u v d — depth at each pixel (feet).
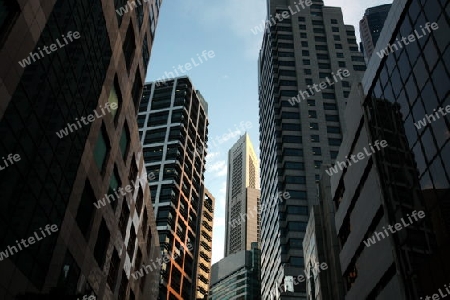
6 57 58.80
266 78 421.59
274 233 316.19
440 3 78.02
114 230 112.88
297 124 342.44
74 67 83.10
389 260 92.73
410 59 89.25
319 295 149.18
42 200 70.33
